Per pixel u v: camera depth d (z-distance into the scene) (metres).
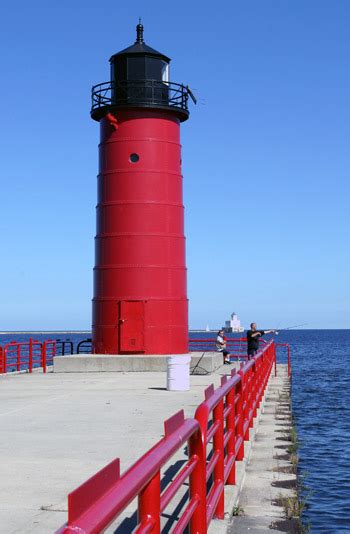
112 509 2.83
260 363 20.30
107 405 17.14
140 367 28.70
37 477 9.36
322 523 14.97
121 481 3.21
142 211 29.86
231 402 10.10
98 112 30.47
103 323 30.06
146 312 29.59
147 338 29.58
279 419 17.92
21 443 11.84
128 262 29.77
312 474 19.89
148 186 29.95
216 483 8.08
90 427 13.57
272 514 9.05
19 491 8.62
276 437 15.00
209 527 7.64
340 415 34.31
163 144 30.34
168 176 30.36
